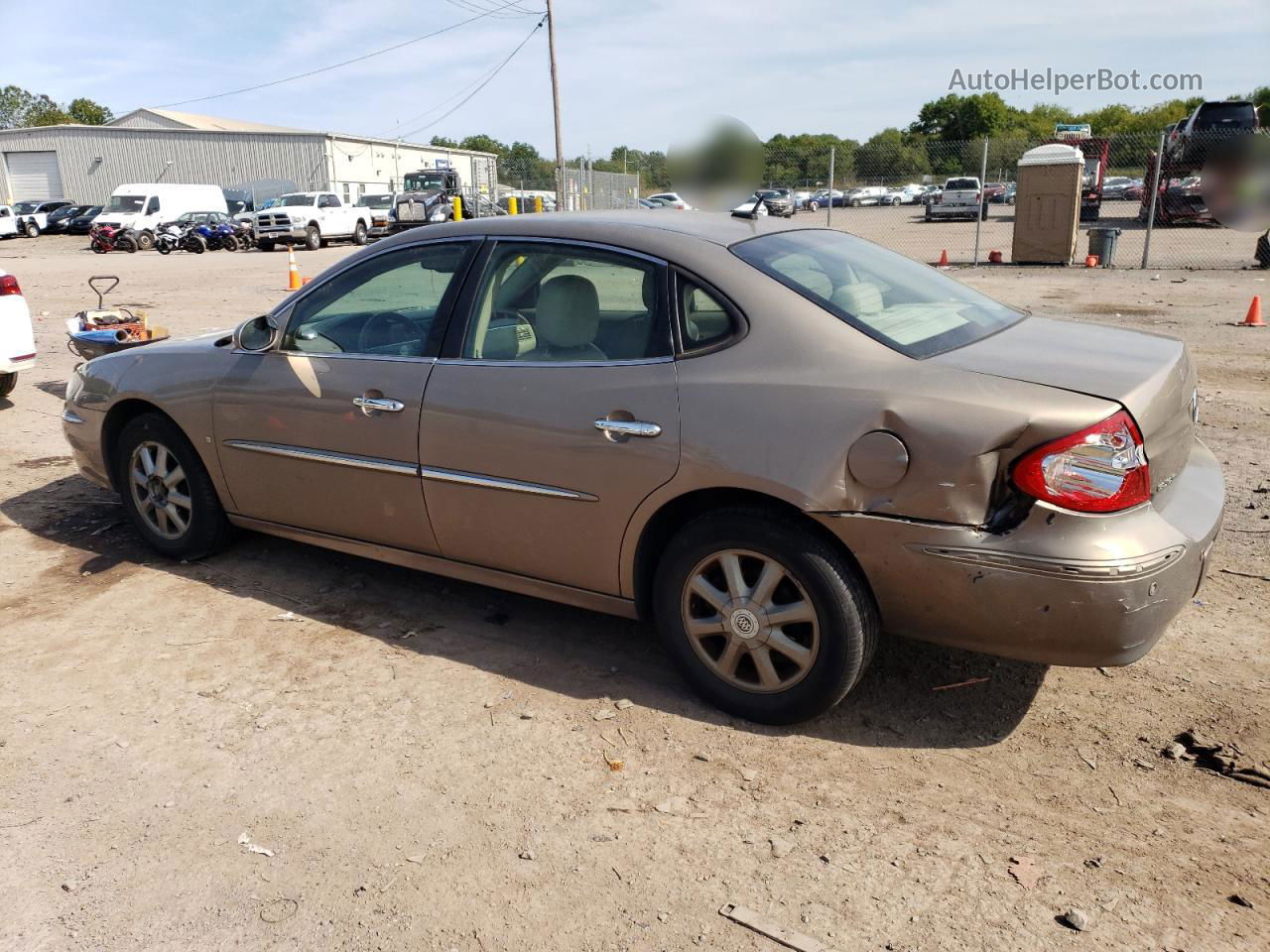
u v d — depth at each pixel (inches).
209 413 167.9
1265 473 221.6
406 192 1371.8
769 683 123.0
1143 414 106.7
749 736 124.2
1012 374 110.6
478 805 111.2
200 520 176.9
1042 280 636.7
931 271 155.2
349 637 152.9
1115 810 107.9
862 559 113.1
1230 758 116.1
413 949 90.7
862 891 96.6
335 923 94.0
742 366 119.4
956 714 128.3
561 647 149.4
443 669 142.5
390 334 150.6
